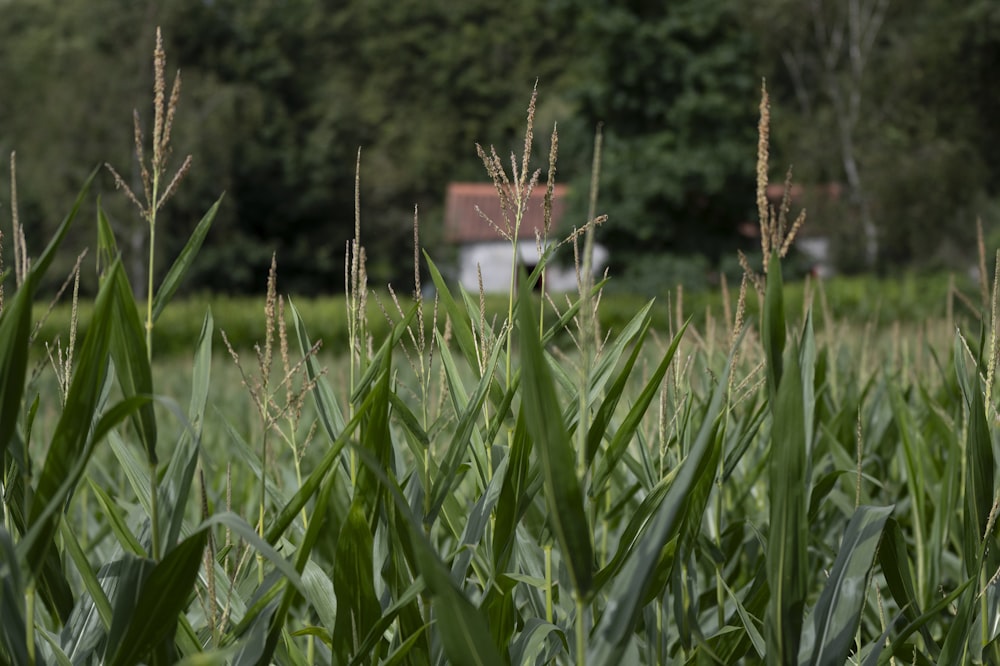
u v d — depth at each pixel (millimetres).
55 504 1021
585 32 37250
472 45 69875
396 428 2295
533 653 1341
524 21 70250
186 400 6281
